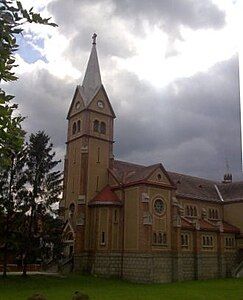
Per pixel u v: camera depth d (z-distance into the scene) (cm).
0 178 5500
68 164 7269
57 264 6394
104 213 6322
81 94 7300
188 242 6806
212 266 7044
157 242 6125
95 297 3928
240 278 6912
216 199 8500
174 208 6512
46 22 673
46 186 5975
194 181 8756
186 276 6556
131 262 6000
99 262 6109
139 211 6091
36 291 4359
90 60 7681
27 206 5616
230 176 9544
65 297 3881
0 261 6750
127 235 6216
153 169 6419
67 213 6919
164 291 4641
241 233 7994
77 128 7225
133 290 4706
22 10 652
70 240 6656
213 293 4472
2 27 652
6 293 4150
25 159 5816
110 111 7369
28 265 6644
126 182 6538
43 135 6116
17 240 5419
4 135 719
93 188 6725
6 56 682
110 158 7106
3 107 710
